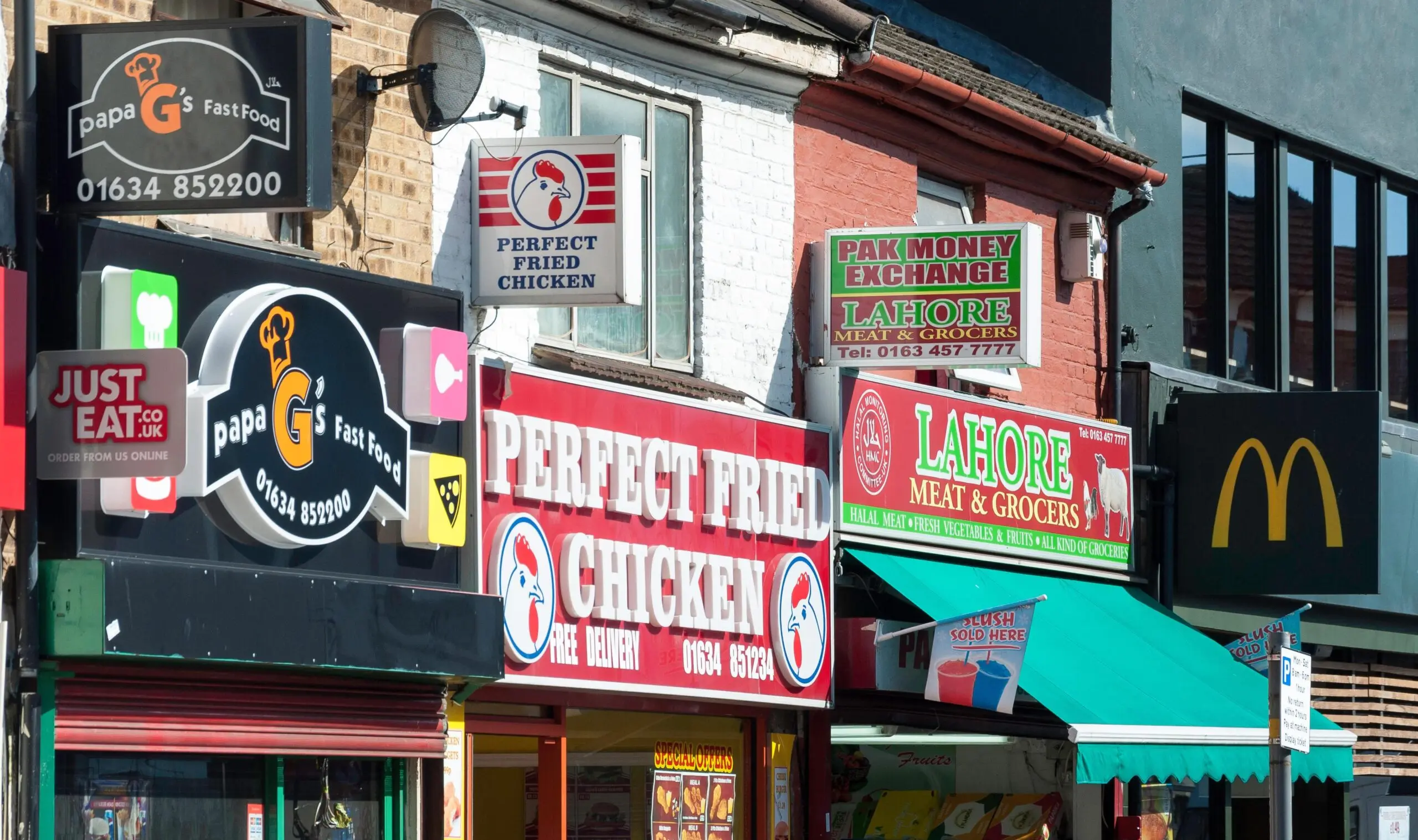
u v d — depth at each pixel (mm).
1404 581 45219
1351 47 47812
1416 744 47375
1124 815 38875
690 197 31922
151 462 20672
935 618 32312
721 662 30625
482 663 25703
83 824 21828
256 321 22766
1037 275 32625
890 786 38719
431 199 27062
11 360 20531
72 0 22438
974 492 36000
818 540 32812
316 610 23281
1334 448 39969
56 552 21188
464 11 27766
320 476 23594
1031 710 33062
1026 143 38031
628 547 29016
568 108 29859
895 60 34344
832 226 34531
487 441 26844
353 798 25422
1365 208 48562
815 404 33531
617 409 29078
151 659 21609
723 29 31531
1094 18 41562
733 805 32062
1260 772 34938
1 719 20484
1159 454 41469
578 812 29453
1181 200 43500
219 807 23531
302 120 20953
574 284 27219
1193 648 38000
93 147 21328
